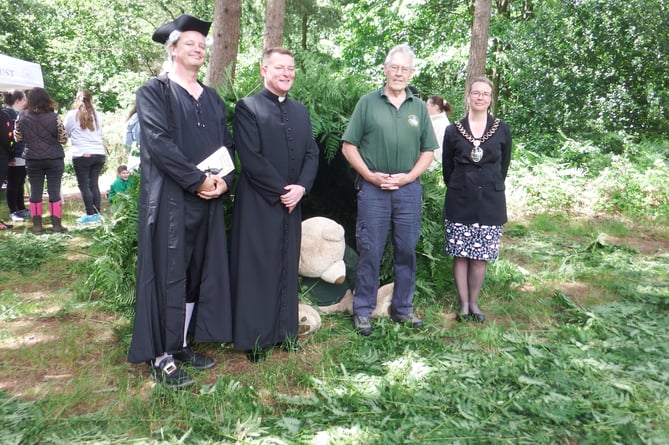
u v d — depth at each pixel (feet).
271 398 9.14
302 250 12.79
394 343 11.37
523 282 15.87
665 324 12.24
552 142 40.50
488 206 12.25
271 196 10.32
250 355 10.52
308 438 7.89
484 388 9.45
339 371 10.11
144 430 8.07
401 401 8.95
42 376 9.87
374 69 57.82
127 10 79.87
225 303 10.09
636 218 25.64
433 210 14.61
